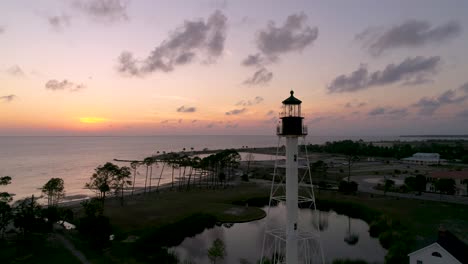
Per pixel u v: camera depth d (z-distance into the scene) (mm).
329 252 52125
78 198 102938
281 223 72062
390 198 91375
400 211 74500
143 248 49969
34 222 53469
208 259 49375
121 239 54438
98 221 50844
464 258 33750
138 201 91438
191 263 47219
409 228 59938
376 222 66000
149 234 56938
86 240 52625
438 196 94062
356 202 86250
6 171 167250
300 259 48281
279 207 88812
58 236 55156
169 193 107125
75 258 44000
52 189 77875
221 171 159375
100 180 87938
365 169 163250
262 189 113000
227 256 50594
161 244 55000
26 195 106188
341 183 102688
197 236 62438
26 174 156750
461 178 99000
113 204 86188
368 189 107250
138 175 169250
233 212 78750
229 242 58438
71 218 65875
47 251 46750
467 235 55656
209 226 69438
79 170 174750
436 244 35094
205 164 129000
